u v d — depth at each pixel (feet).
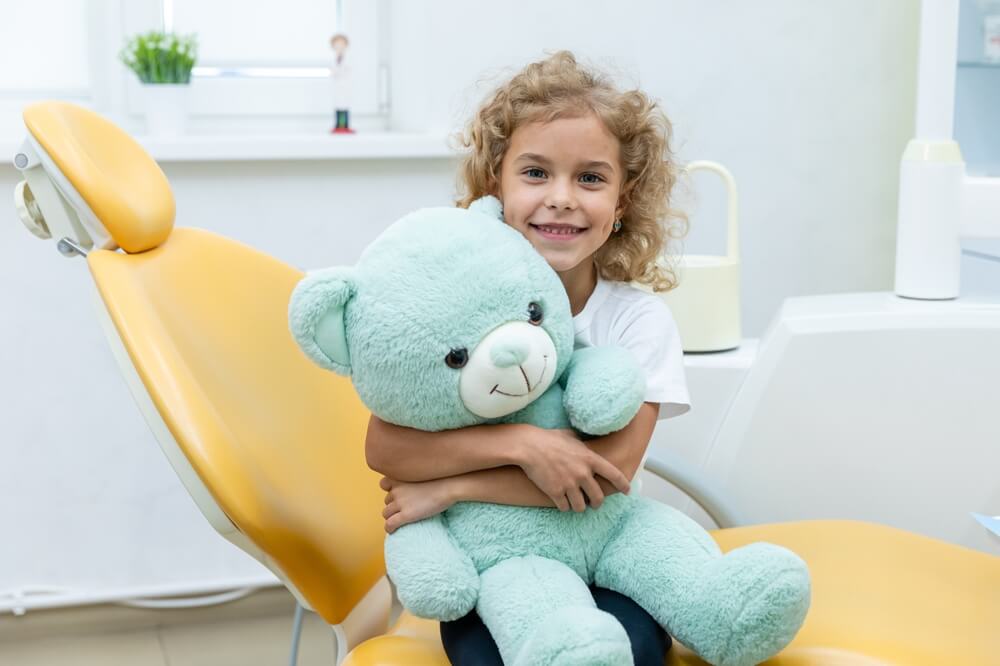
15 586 5.67
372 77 6.27
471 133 3.64
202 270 3.49
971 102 4.98
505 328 2.82
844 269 6.30
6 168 5.35
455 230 2.92
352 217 5.75
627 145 3.36
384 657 3.03
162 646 5.81
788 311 4.69
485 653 2.81
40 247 5.44
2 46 5.92
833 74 6.12
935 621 3.17
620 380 2.94
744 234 6.18
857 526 3.80
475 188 3.59
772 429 4.56
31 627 5.72
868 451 4.55
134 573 5.78
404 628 3.44
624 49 5.90
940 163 4.66
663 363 3.33
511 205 3.19
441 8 5.70
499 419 3.02
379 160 5.73
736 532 3.87
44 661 5.72
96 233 3.28
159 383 2.90
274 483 3.14
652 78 5.95
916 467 4.55
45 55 5.98
